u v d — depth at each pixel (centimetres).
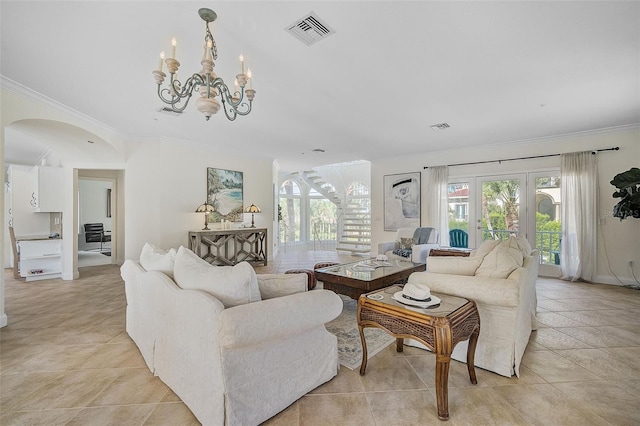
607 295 397
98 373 207
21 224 554
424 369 212
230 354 145
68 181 500
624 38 227
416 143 562
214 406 145
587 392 184
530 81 301
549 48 242
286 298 169
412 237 561
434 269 238
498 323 205
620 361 222
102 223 893
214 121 431
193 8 193
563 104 363
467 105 366
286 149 618
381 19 205
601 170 471
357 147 597
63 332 277
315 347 188
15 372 207
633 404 172
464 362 221
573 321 303
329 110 383
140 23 209
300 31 218
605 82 303
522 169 537
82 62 265
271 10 194
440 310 179
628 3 190
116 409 168
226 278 164
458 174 608
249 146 590
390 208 703
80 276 518
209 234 538
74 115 391
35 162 592
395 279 352
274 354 163
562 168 493
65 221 496
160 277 202
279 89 319
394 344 254
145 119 423
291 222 1002
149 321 214
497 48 242
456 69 276
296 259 721
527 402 174
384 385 192
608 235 467
